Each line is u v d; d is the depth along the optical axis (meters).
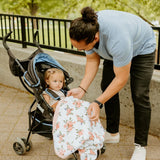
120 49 1.97
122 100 3.19
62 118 2.22
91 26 1.84
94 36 1.88
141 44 2.25
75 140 2.11
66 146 2.13
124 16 2.10
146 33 2.25
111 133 2.90
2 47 4.32
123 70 2.07
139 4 8.57
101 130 2.28
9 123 3.34
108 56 2.24
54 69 2.62
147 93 2.44
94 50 2.28
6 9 12.70
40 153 2.76
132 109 3.14
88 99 3.53
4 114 3.57
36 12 13.05
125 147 2.87
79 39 1.85
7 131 3.15
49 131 2.55
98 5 8.88
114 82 2.15
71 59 3.62
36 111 2.56
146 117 2.48
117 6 8.74
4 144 2.90
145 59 2.31
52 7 11.92
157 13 8.44
